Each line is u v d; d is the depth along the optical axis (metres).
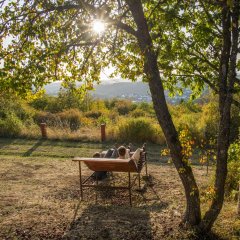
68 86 7.36
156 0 6.76
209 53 7.09
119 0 7.16
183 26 6.68
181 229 7.03
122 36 7.58
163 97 6.56
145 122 18.72
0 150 16.17
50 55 6.41
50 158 14.71
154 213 8.10
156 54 6.44
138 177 10.72
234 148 7.89
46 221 7.66
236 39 5.76
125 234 6.96
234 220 7.55
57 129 20.47
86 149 16.61
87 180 10.34
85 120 24.75
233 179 9.53
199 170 12.55
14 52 6.62
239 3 5.52
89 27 6.81
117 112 30.64
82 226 7.39
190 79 7.24
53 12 7.27
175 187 10.29
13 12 6.97
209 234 6.83
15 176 11.65
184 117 21.11
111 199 9.30
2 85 6.12
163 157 14.95
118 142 18.12
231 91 5.99
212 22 6.30
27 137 18.98
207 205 8.31
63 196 9.52
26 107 27.45
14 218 7.83
